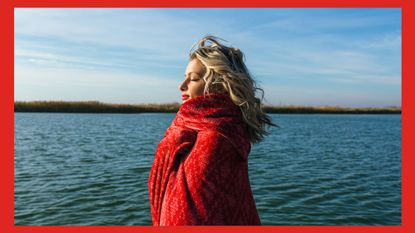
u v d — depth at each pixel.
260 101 1.65
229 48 1.61
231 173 1.44
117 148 20.23
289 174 13.23
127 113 84.38
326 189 10.93
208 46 1.58
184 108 1.55
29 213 8.35
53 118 53.31
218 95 1.52
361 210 8.96
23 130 31.55
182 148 1.47
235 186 1.45
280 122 55.62
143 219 8.04
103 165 14.62
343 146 23.20
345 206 9.25
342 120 68.12
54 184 11.18
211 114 1.48
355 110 117.06
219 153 1.41
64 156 17.03
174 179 1.47
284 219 8.20
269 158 17.44
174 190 1.43
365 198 10.03
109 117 61.47
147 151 19.03
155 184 1.53
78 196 9.77
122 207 8.84
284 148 21.67
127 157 16.84
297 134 32.78
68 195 9.88
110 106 82.19
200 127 1.48
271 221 8.05
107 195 9.88
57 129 33.47
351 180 12.32
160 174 1.52
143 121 51.09
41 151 18.72
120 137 27.06
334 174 13.38
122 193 10.09
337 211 8.83
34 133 29.00
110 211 8.54
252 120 1.54
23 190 10.41
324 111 108.69
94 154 17.80
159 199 1.52
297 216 8.41
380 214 8.68
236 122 1.50
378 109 119.12
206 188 1.38
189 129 1.51
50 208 8.73
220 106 1.51
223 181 1.40
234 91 1.50
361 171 14.16
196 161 1.41
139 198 9.59
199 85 1.57
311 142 25.50
